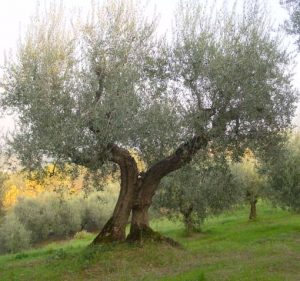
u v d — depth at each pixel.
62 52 13.10
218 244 19.52
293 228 25.73
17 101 12.90
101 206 47.09
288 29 11.67
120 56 13.32
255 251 14.59
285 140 14.60
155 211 25.95
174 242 15.06
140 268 12.52
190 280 10.24
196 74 13.16
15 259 19.17
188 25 13.99
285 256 12.83
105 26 13.66
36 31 13.38
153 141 12.96
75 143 11.99
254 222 32.31
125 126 12.25
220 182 20.52
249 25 13.91
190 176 17.77
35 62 12.96
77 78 12.71
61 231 47.56
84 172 14.14
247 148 14.21
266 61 13.26
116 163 14.66
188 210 25.55
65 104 12.33
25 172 13.02
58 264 13.34
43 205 47.81
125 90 12.49
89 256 13.23
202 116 12.91
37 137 12.12
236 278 10.01
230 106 13.12
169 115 12.73
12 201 44.44
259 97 13.05
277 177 25.14
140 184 14.62
